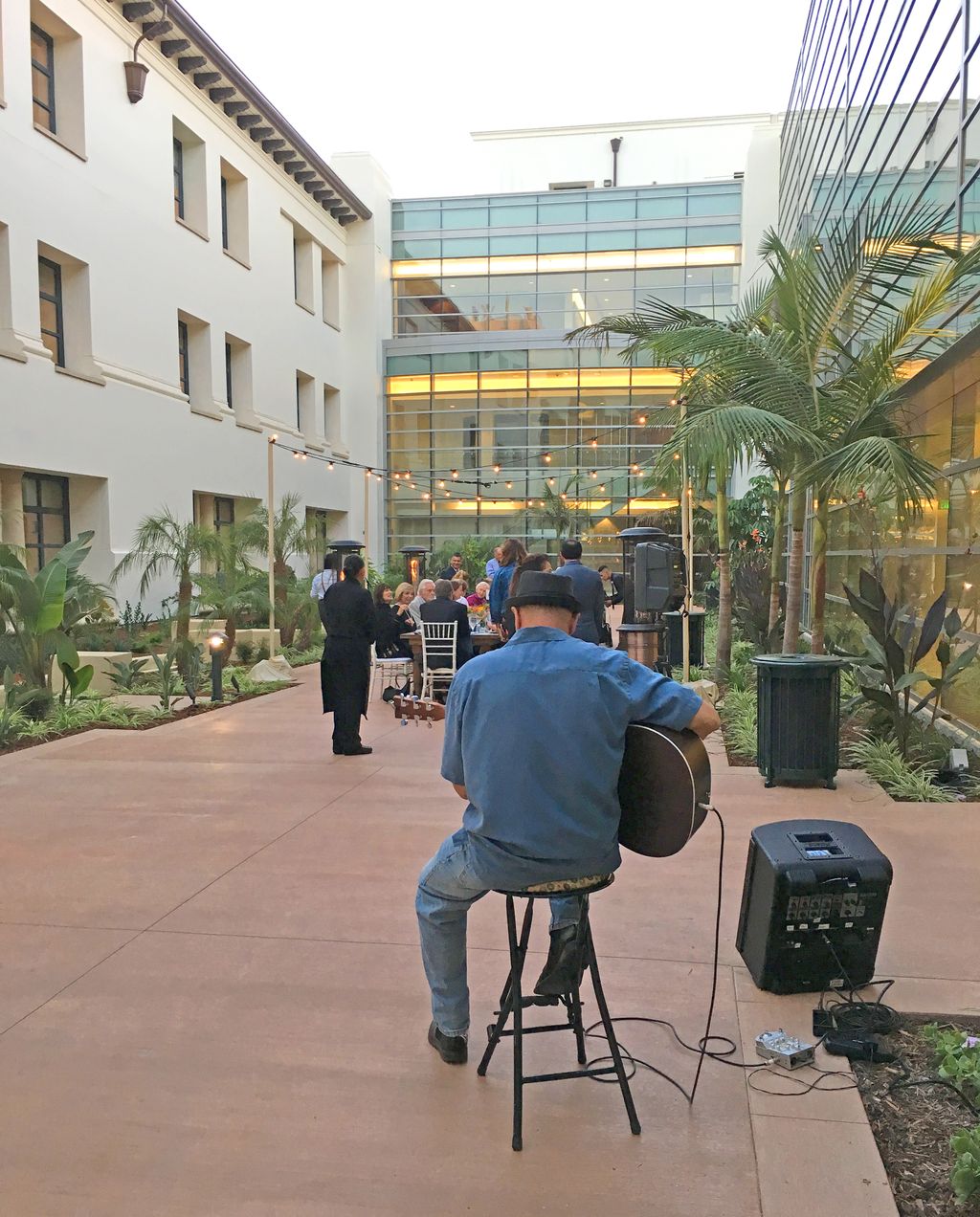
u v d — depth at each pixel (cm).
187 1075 296
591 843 251
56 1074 297
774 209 3241
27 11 1489
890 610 755
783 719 647
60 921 426
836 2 1466
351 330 3262
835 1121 264
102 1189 243
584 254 3412
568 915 279
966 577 859
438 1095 283
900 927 402
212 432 2119
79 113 1645
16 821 596
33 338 1505
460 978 296
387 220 3419
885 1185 238
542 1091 284
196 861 511
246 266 2342
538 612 266
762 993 343
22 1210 235
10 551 1021
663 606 1062
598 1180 243
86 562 1706
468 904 284
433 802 635
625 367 3391
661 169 3759
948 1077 284
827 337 798
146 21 1822
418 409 3484
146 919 427
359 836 554
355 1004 343
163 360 1920
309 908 439
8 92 1447
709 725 259
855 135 1307
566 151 3812
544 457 3425
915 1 991
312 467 2794
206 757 796
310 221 2838
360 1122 270
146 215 1853
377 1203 236
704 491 1108
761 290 1185
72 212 1609
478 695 257
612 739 253
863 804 608
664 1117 270
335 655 788
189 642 1156
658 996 344
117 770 746
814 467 763
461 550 3136
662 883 466
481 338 3431
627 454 3400
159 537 1587
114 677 1182
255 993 352
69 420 1585
